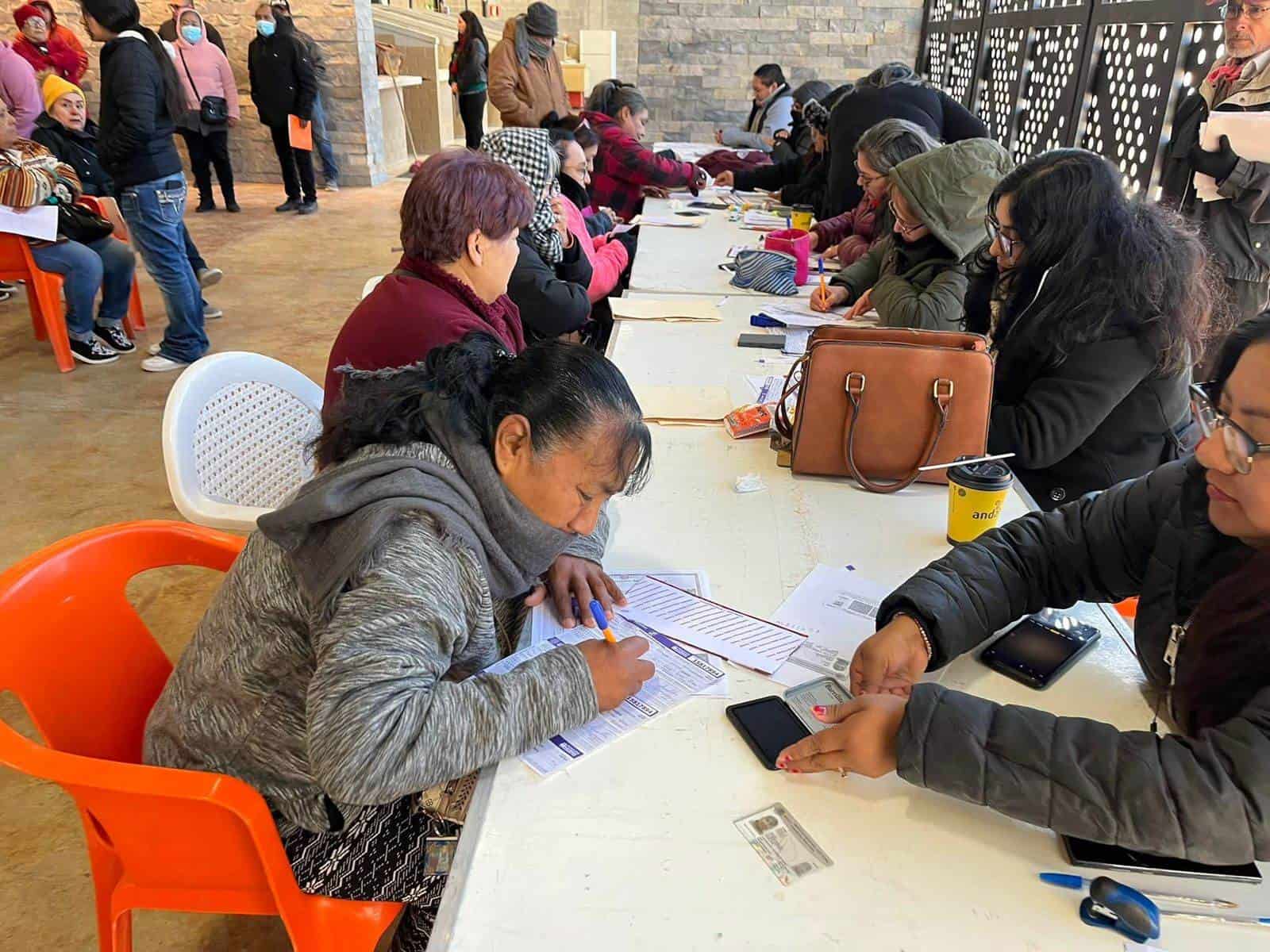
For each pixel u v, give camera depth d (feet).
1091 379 5.18
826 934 2.40
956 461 4.88
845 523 4.64
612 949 2.34
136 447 10.64
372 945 3.50
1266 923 2.45
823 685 3.38
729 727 3.16
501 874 2.55
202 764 3.44
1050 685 3.39
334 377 5.24
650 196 15.96
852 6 26.89
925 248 7.94
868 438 4.91
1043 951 2.37
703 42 28.30
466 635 3.11
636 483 3.36
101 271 12.82
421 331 5.06
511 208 5.35
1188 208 8.39
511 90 19.35
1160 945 2.39
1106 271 5.08
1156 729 3.15
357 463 3.10
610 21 30.25
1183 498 3.13
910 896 2.52
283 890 3.28
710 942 2.36
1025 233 5.36
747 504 4.82
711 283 9.47
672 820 2.75
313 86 22.16
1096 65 11.80
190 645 3.51
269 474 5.91
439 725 2.79
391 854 3.55
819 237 11.53
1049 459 5.32
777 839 2.69
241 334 14.60
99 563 3.89
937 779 2.70
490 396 3.13
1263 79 7.30
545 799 2.82
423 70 31.35
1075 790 2.55
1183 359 5.20
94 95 24.93
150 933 4.98
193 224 21.97
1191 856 2.48
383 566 2.86
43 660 3.58
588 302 9.11
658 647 3.60
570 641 3.61
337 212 23.57
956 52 21.04
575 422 2.95
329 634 2.81
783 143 18.39
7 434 10.89
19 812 5.73
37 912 5.06
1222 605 2.70
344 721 2.66
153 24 24.54
